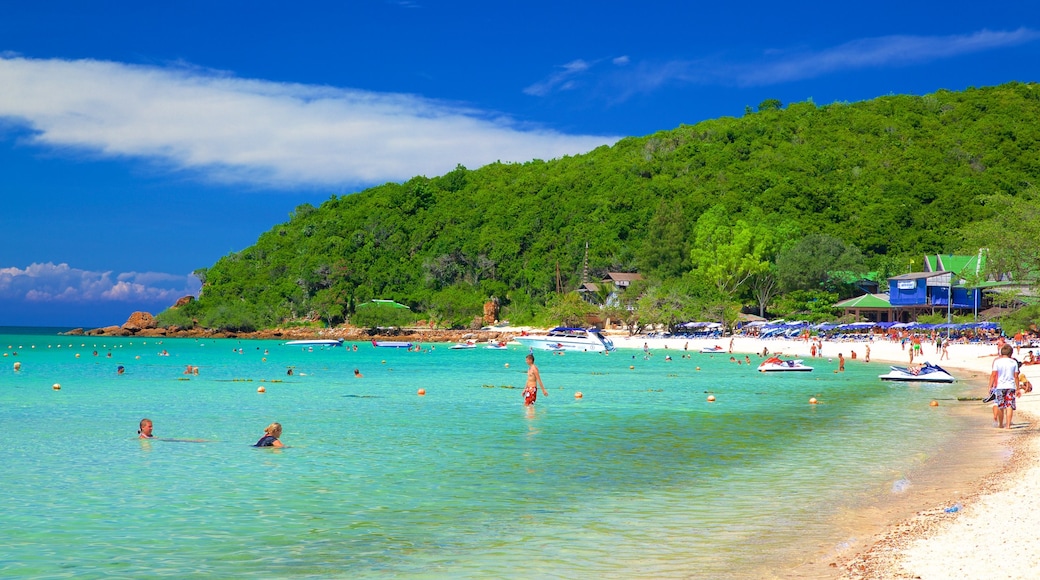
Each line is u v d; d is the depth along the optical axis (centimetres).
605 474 1916
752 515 1483
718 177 19588
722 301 13375
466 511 1534
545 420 3073
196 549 1280
